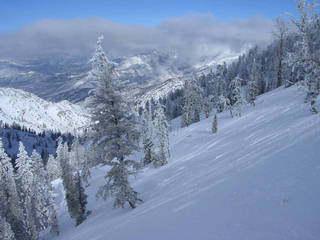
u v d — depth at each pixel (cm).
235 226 616
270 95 4278
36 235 3631
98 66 1511
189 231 686
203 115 7100
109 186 1661
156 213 1081
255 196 773
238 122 3616
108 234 1110
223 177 1202
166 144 3884
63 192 5519
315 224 495
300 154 1012
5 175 4041
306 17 1755
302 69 1900
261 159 1198
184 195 1223
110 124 1577
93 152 1605
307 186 692
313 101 1739
